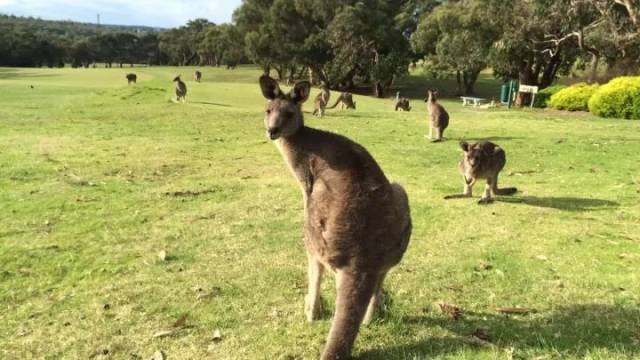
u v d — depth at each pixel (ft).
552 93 97.09
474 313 16.51
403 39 179.11
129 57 391.04
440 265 20.22
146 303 17.52
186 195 30.45
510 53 121.90
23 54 324.80
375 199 13.58
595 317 16.06
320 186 14.05
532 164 39.01
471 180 29.27
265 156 41.86
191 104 77.97
